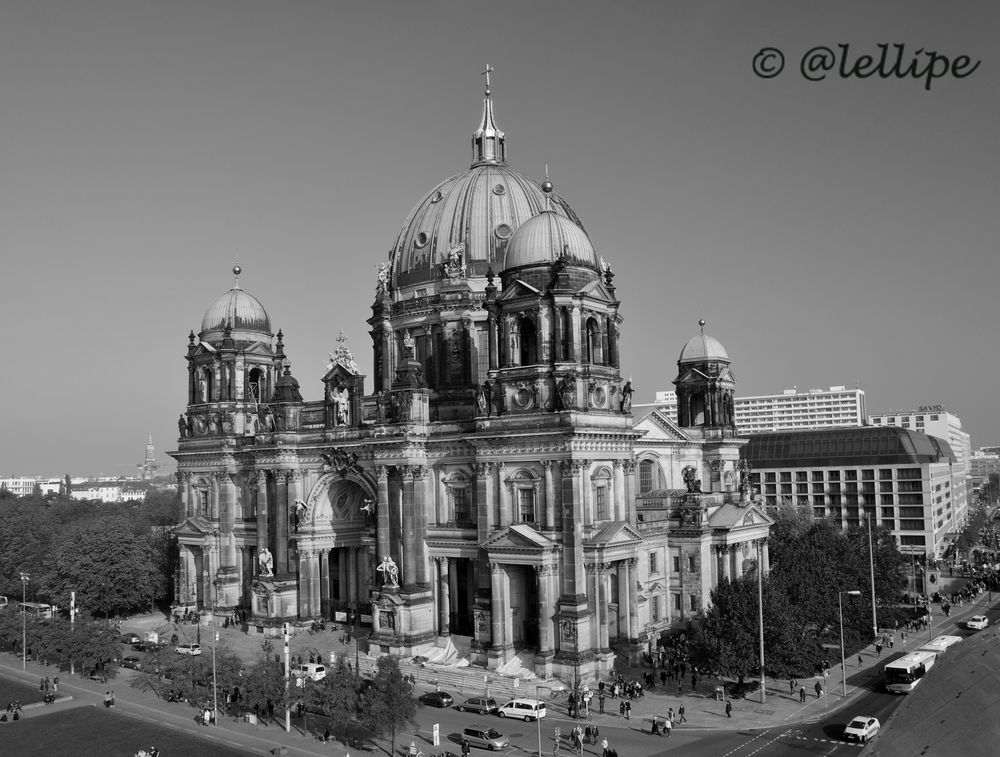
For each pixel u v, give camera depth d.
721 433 144.62
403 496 109.50
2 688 100.56
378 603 108.75
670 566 117.75
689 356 147.62
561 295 99.25
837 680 94.06
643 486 132.62
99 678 104.56
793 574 107.06
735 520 118.81
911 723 18.86
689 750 72.88
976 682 18.69
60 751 77.31
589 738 76.12
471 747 75.19
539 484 98.88
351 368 122.00
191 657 97.62
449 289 122.81
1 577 162.25
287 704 81.69
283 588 123.38
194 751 76.31
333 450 120.56
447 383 123.06
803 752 71.44
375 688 75.31
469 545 106.75
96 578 136.75
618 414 102.81
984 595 145.12
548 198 118.50
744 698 88.00
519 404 101.56
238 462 136.62
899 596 122.69
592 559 96.19
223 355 140.12
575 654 93.06
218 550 137.75
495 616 99.19
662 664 100.25
